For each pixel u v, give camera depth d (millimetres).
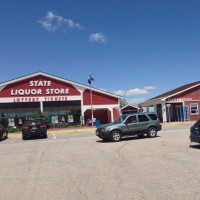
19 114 36531
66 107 38031
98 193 5898
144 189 5977
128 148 12461
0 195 6145
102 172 7883
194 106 37062
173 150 10961
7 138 24266
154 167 8070
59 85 37719
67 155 11469
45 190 6367
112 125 15898
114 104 39219
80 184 6723
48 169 8766
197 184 6109
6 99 35812
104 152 11711
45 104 37375
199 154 9734
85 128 31281
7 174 8352
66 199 5617
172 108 39312
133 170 7875
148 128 16547
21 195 6074
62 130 29594
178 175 6980
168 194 5543
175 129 22672
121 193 5797
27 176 7941
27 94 36531
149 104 41531
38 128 21141
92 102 38594
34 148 14766
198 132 11258
